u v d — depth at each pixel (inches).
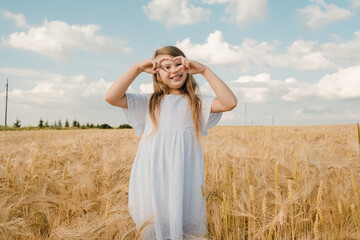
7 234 73.7
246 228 81.0
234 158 143.0
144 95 85.3
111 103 77.3
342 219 75.3
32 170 121.8
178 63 76.1
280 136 326.0
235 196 68.2
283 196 88.0
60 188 108.3
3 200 85.4
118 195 94.1
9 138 476.7
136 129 82.7
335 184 93.4
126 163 155.3
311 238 71.6
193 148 78.7
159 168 76.0
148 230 74.5
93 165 147.6
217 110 78.4
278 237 69.3
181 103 79.4
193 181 78.3
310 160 125.0
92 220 76.3
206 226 80.3
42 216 88.9
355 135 246.2
